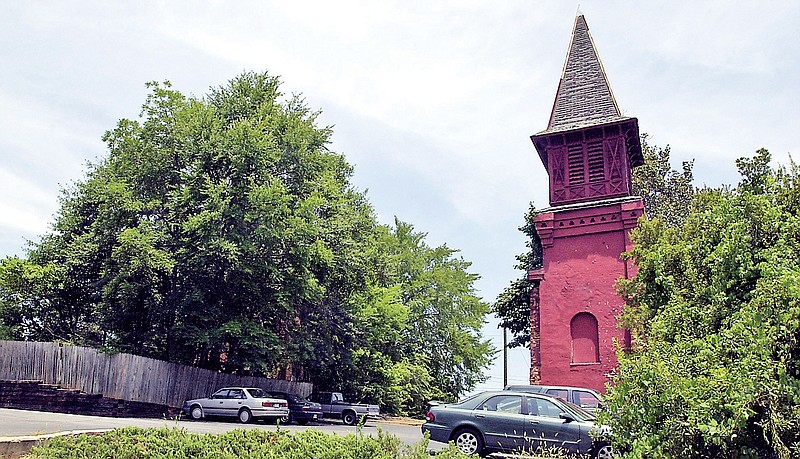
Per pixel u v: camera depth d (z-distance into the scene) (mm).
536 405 14094
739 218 9805
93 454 9523
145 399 26719
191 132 28484
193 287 27188
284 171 31172
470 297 51625
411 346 46500
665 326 9703
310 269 30188
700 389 6117
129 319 29531
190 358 29141
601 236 25109
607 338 23688
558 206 26969
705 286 10281
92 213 33781
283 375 36938
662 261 13117
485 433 14062
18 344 27281
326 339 32875
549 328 24828
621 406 6727
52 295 32281
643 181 41562
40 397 25844
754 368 5949
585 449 13219
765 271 7246
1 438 9664
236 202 26969
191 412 25719
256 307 29453
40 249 34031
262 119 30984
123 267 25969
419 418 44531
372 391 38688
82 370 26594
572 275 25062
